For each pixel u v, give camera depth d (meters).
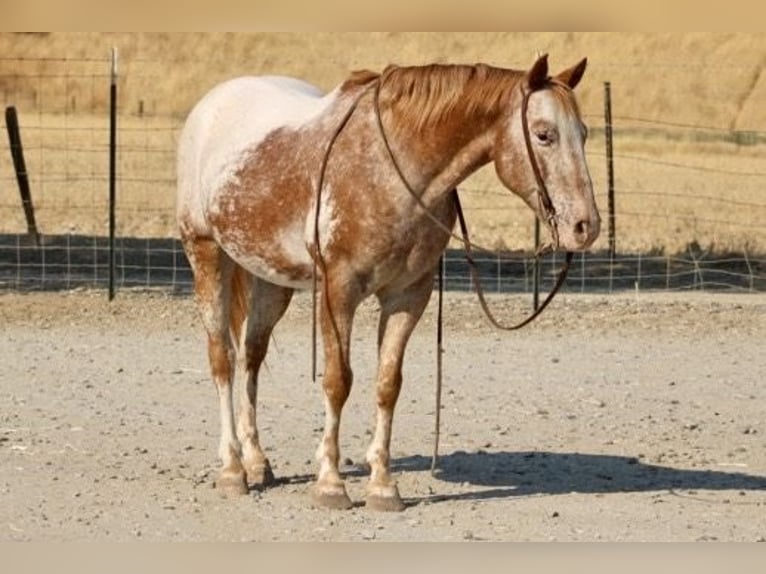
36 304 19.77
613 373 16.55
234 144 11.30
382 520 10.61
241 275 11.77
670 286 22.33
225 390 11.54
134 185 32.50
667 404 15.09
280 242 10.88
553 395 15.40
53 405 14.59
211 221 11.36
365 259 10.34
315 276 10.56
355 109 10.52
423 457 12.71
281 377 16.03
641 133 41.31
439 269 11.07
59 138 38.28
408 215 10.25
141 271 22.73
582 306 20.09
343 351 10.58
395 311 10.75
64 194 31.14
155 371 16.34
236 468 11.38
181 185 11.96
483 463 12.52
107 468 12.15
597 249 25.08
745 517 10.80
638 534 10.28
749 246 26.00
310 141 10.71
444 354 17.36
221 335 11.59
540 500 11.24
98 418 14.08
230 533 10.23
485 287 21.78
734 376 16.52
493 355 17.36
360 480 11.85
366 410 14.59
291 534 10.23
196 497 11.23
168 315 19.38
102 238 25.34
